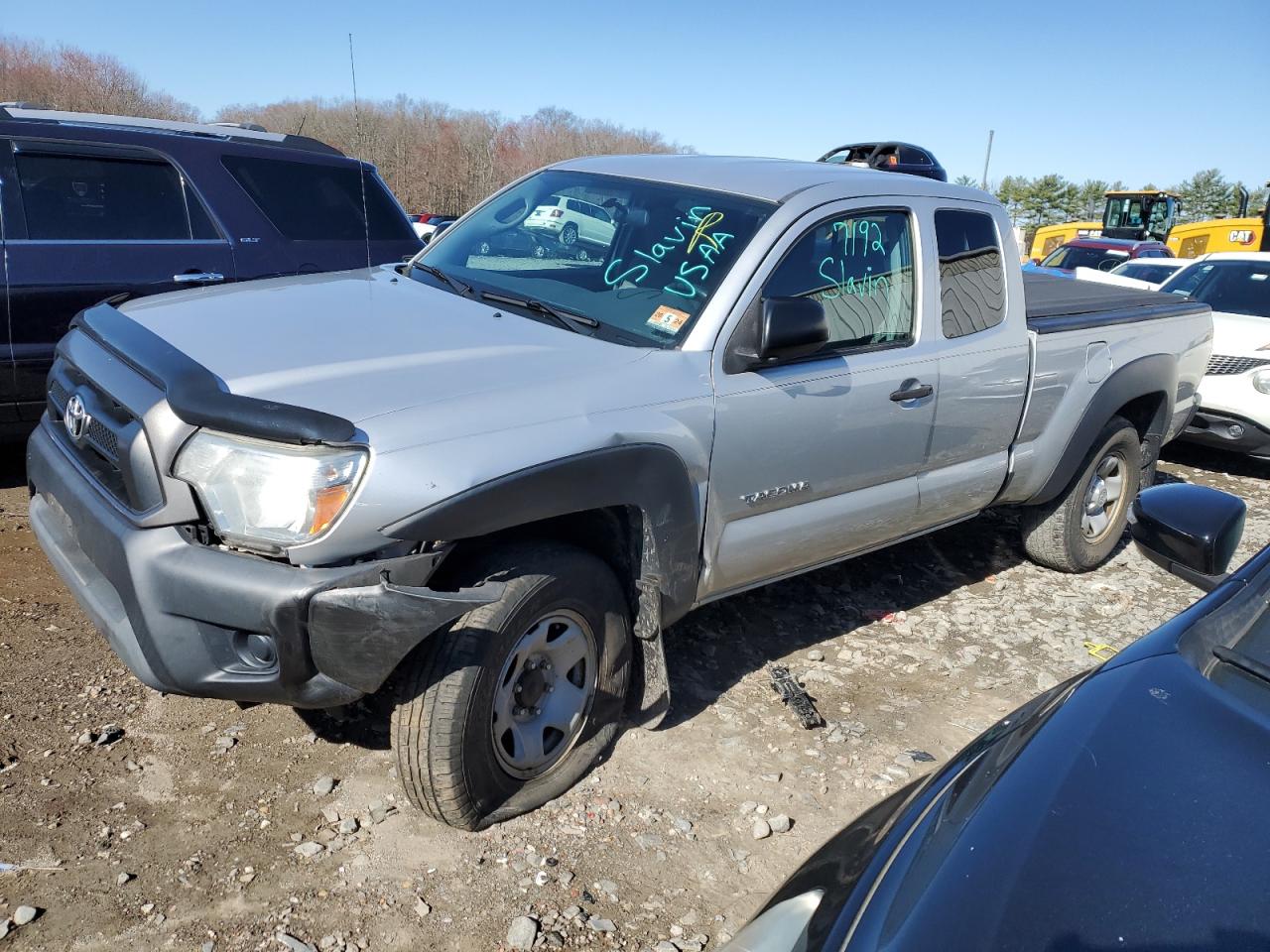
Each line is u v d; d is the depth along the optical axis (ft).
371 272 13.82
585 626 10.26
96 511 9.12
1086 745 5.91
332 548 8.27
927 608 16.30
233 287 12.59
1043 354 15.42
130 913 8.30
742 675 13.33
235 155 19.44
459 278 12.84
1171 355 18.24
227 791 9.96
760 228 11.78
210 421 8.25
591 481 9.53
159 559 8.50
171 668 8.61
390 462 8.41
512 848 9.58
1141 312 17.72
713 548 11.41
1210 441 26.30
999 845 5.19
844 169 13.94
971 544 19.54
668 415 10.33
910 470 13.76
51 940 7.93
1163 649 6.90
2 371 16.58
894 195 13.43
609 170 13.96
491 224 14.03
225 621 8.35
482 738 9.34
